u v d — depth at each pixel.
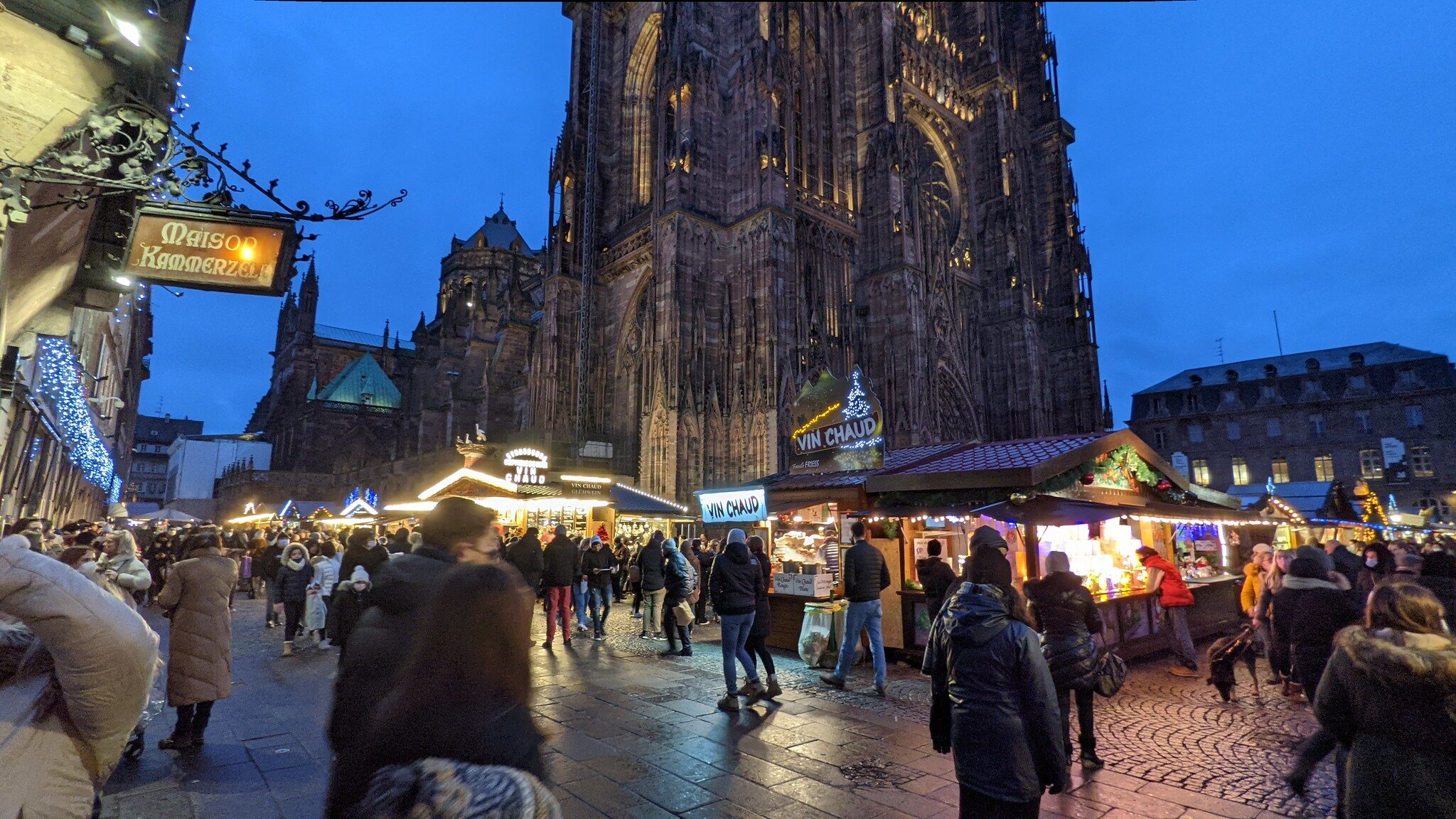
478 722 2.25
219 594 7.97
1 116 6.38
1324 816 6.33
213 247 7.36
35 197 7.26
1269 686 11.75
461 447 25.95
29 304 8.91
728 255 40.69
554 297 47.00
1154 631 14.61
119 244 9.13
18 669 3.75
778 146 40.56
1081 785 7.11
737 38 43.75
